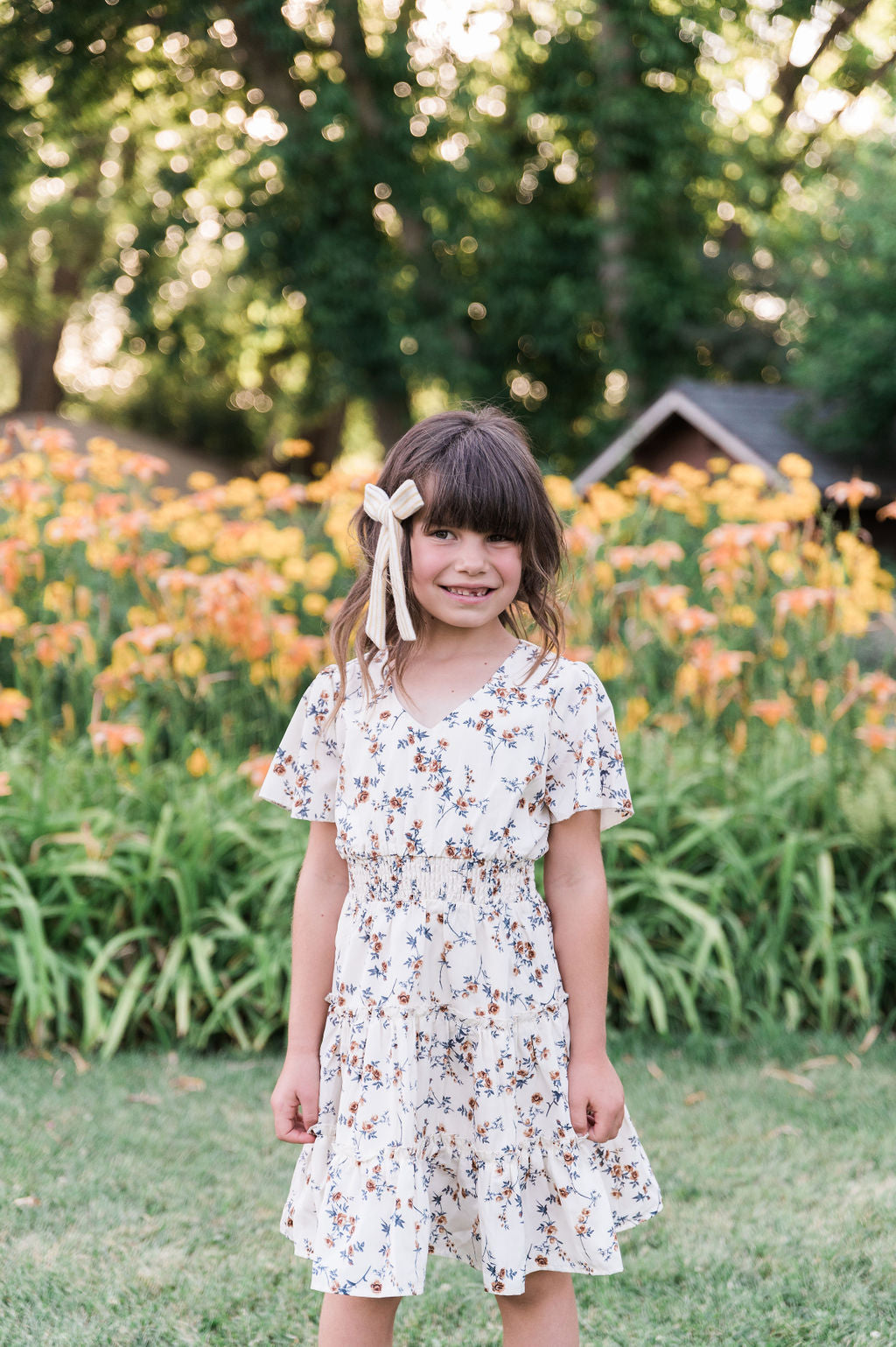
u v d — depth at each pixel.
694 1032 3.86
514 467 1.79
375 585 1.79
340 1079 1.78
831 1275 2.49
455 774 1.75
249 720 4.90
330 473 5.69
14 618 4.58
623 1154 1.81
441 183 17.50
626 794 1.86
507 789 1.75
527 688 1.80
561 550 1.87
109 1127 3.18
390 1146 1.69
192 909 3.94
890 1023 4.04
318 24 16.97
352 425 27.39
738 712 5.00
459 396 18.22
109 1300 2.37
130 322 18.97
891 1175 2.94
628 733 4.72
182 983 3.79
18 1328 2.26
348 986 1.77
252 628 4.71
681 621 4.67
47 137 17.77
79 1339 2.23
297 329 19.47
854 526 4.91
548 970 1.77
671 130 18.03
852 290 13.66
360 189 17.00
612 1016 4.08
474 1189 1.72
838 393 13.83
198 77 17.83
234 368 23.94
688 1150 3.11
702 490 5.67
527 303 18.88
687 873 4.32
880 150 13.72
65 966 3.80
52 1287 2.41
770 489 8.14
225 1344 2.24
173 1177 2.91
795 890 4.23
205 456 26.42
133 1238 2.62
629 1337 2.28
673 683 5.25
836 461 14.33
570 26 18.34
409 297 17.64
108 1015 3.84
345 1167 1.72
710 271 19.86
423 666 1.84
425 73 17.86
